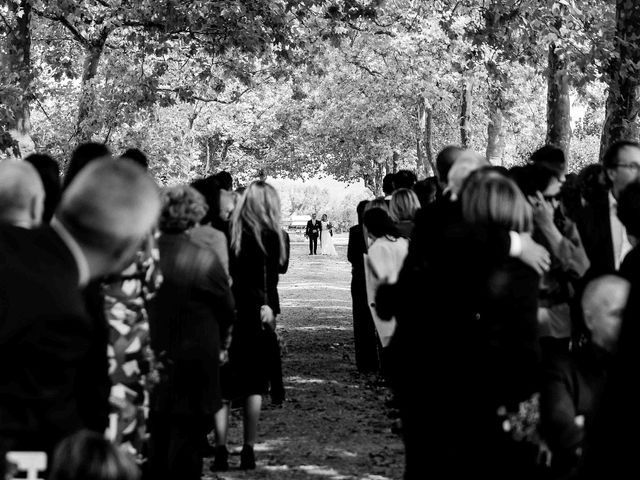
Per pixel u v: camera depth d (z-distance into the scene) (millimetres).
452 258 5434
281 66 31641
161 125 29906
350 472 8789
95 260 4008
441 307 5426
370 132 54250
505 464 5309
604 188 8164
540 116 45344
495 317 5344
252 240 9047
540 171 8195
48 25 31234
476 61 25844
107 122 26500
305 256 62906
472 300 5383
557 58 21562
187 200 7258
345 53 38406
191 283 7191
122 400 6098
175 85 30484
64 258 3945
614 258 8133
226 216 10633
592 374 5223
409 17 30609
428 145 47719
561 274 7895
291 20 26797
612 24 19203
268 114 65938
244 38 25578
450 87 39938
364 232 14219
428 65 37094
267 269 9117
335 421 11148
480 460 5340
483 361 5340
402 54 36812
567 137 21984
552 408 5168
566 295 7906
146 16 26281
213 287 7234
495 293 5340
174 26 25578
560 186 8305
